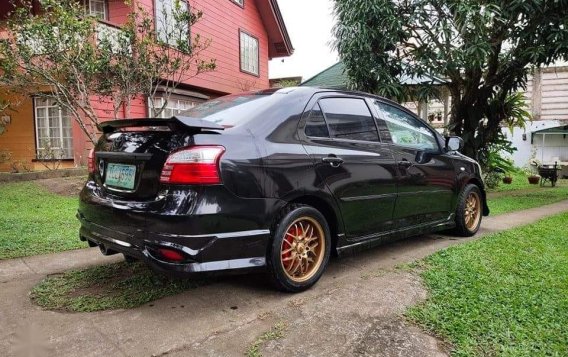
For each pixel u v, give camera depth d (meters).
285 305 2.75
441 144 4.48
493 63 8.88
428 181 4.07
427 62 8.20
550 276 3.19
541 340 2.26
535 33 7.68
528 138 15.19
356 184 3.31
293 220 2.88
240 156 2.63
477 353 2.14
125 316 2.61
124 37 7.24
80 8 7.39
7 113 10.71
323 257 3.13
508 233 4.66
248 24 14.86
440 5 7.79
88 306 2.75
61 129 10.77
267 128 2.88
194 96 12.20
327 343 2.27
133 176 2.70
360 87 8.66
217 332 2.39
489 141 10.30
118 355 2.16
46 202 6.85
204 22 12.17
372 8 7.92
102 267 3.55
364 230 3.45
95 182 3.14
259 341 2.28
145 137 2.70
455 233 4.71
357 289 2.99
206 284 3.12
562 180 13.39
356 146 3.40
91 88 7.11
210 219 2.47
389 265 3.59
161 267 2.45
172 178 2.47
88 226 3.02
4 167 11.11
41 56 6.58
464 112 9.72
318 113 3.22
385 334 2.35
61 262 3.71
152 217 2.47
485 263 3.51
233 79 13.91
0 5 10.43
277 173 2.79
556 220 5.54
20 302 2.83
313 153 3.03
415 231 4.01
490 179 10.44
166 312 2.66
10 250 4.04
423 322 2.47
